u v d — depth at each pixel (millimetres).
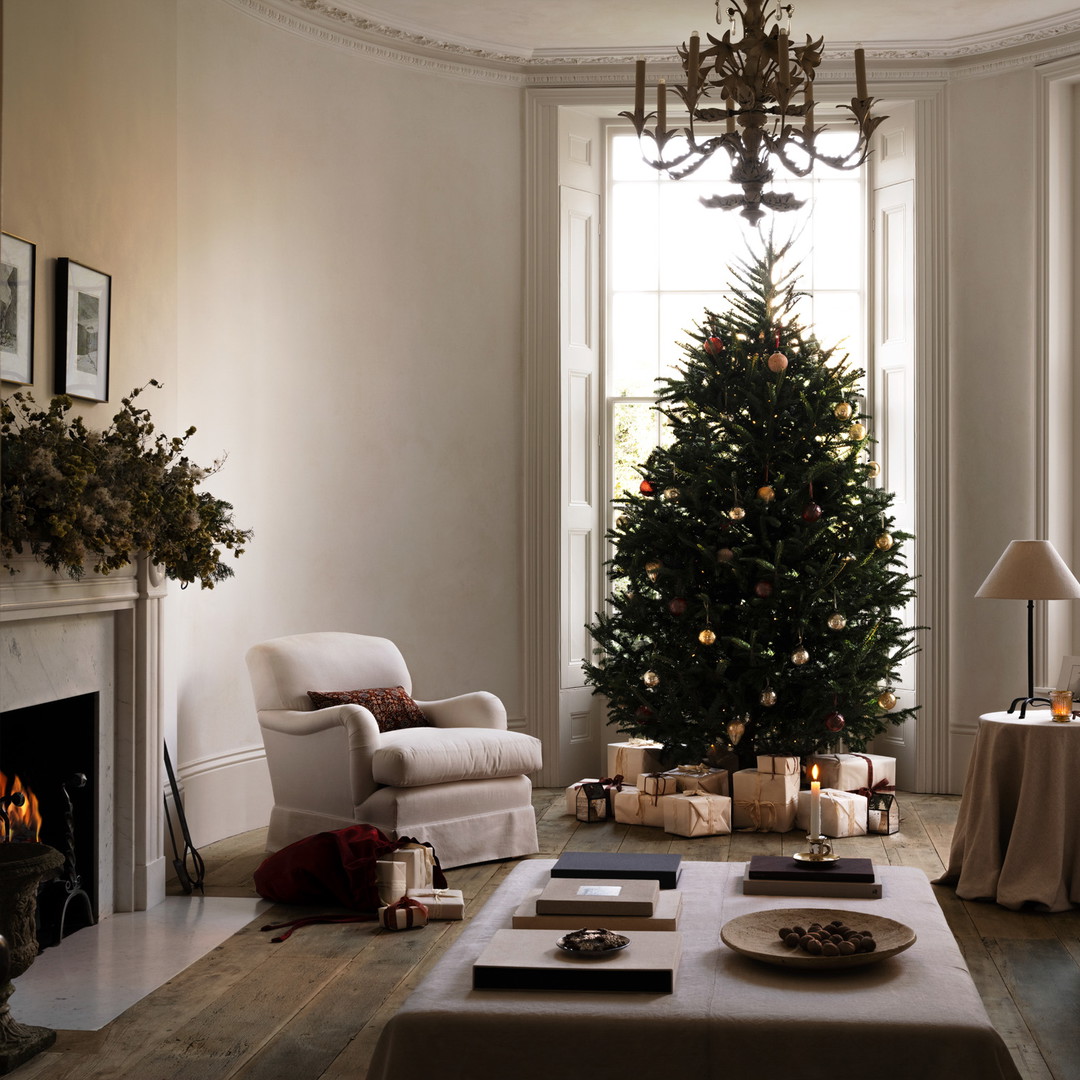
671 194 6977
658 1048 2129
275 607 5805
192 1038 3135
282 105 5844
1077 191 6445
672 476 5777
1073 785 4293
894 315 6746
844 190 6918
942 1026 2102
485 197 6621
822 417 5652
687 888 3000
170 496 4344
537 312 6680
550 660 6660
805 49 3443
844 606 5605
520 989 2291
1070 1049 3035
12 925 3215
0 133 2660
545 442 6672
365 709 4926
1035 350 6312
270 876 4430
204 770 5359
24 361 3932
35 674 3836
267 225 5746
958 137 6504
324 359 6031
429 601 6426
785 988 2285
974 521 6445
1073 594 4672
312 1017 3281
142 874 4352
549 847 5316
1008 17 6168
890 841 5398
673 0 5977
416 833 4762
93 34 4363
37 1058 3008
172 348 4922
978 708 6430
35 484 3650
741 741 5875
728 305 6926
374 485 6254
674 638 5770
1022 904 4266
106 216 4438
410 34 6293
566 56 6613
